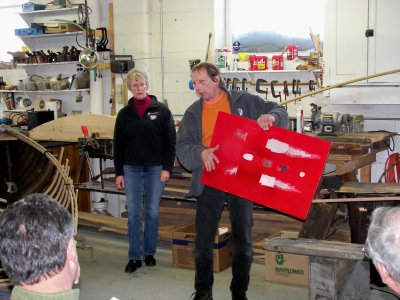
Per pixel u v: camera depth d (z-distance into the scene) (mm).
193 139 3182
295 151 2973
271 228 4520
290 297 3641
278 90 5207
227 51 5320
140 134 4059
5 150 4238
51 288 1280
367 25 4512
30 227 1260
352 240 3594
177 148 3176
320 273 2840
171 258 4551
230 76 5379
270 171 3002
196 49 5492
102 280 4066
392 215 1335
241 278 3145
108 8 5902
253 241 4371
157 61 5684
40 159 4023
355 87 4621
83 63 5668
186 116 3207
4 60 6961
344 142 3822
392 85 4516
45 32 6129
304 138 2963
